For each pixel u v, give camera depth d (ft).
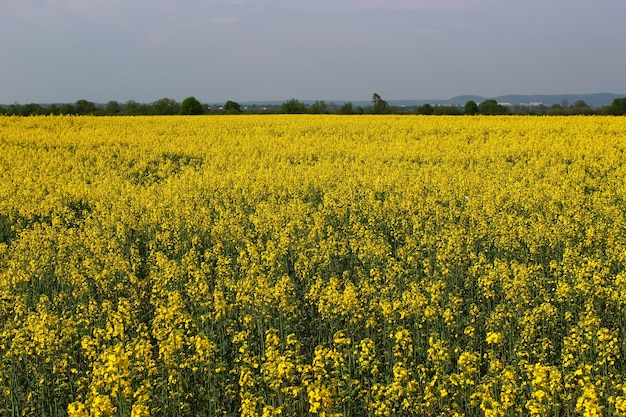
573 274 38.37
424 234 48.85
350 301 32.40
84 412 22.33
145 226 56.39
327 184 75.05
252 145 112.98
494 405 23.20
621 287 34.71
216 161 95.66
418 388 26.50
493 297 37.52
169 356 27.66
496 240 48.24
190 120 164.55
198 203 64.64
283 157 100.83
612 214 54.95
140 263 47.39
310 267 42.16
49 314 31.83
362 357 27.37
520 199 62.95
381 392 25.08
